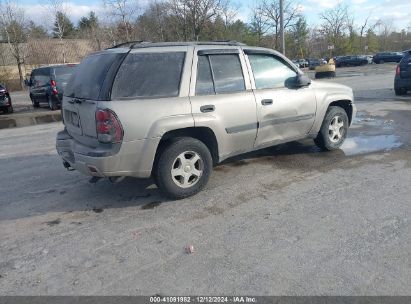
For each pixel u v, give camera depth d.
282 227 3.66
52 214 4.27
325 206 4.07
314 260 3.08
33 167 6.24
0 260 3.32
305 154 6.04
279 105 5.13
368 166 5.30
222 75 4.64
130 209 4.29
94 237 3.67
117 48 4.32
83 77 4.41
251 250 3.28
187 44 4.48
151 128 4.02
